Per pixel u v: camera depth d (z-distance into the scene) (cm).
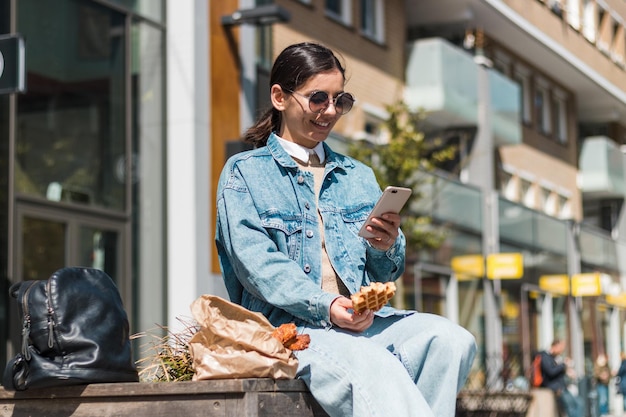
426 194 2441
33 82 1360
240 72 1764
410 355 371
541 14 3191
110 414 374
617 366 3791
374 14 2502
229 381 352
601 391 3189
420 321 381
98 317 393
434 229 2464
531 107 3438
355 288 396
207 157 1647
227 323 368
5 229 1288
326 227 403
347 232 406
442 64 2581
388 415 351
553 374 1962
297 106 407
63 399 386
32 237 1327
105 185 1472
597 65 3641
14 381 388
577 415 1964
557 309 3303
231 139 1722
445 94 2583
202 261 1606
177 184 1614
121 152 1509
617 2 3766
